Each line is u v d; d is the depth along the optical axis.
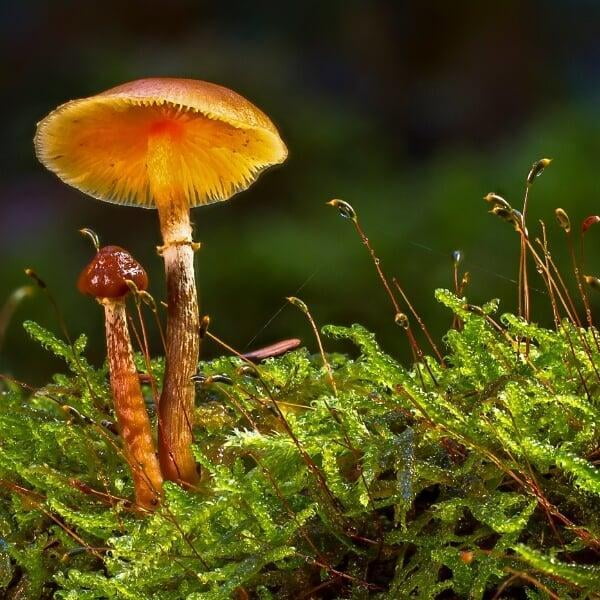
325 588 0.32
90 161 0.35
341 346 0.66
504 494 0.32
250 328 0.69
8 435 0.35
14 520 0.34
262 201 0.86
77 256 0.87
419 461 0.32
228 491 0.32
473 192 0.71
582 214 0.65
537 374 0.33
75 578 0.32
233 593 0.32
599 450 0.32
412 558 0.32
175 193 0.34
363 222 0.74
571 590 0.31
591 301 0.56
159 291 0.83
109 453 0.34
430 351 0.61
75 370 0.36
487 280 0.65
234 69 0.99
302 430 0.33
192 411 0.33
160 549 0.32
